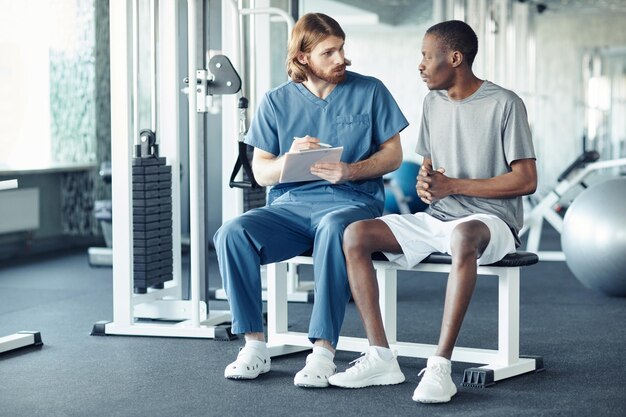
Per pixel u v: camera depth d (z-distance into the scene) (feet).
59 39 24.84
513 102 10.13
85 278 19.40
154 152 13.58
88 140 25.29
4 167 22.76
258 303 10.30
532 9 33.12
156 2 13.47
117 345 12.30
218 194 24.12
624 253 15.75
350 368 9.87
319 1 31.68
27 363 11.23
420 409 9.00
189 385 10.05
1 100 24.03
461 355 10.55
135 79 13.16
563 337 12.78
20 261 22.34
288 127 10.91
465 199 10.23
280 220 10.48
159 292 13.84
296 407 9.10
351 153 10.85
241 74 14.94
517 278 10.32
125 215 12.87
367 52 40.75
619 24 37.93
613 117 38.19
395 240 9.92
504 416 8.76
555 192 21.38
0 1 23.94
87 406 9.24
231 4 14.71
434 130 10.50
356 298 9.89
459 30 10.19
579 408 9.04
